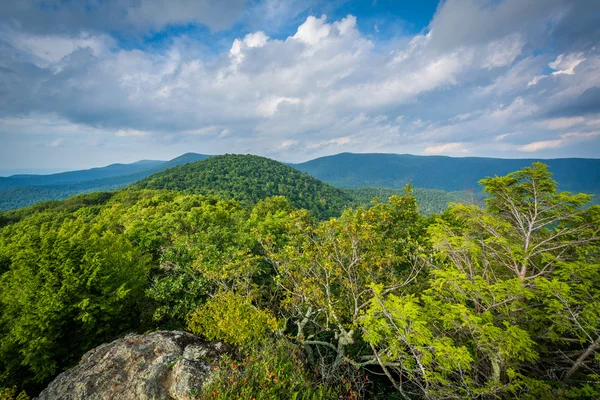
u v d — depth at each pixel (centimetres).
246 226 1984
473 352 795
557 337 753
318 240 1112
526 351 652
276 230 1942
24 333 970
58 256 1100
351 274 1042
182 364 682
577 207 917
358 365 812
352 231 969
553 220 901
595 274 748
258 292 1096
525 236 943
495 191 1034
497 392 735
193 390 609
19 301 1037
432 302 782
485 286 750
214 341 832
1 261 2166
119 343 810
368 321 758
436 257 1017
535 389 654
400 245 1253
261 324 829
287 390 620
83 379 685
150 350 765
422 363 706
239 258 1136
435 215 1917
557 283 709
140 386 642
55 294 998
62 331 1046
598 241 845
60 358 1036
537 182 948
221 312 870
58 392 668
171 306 1181
